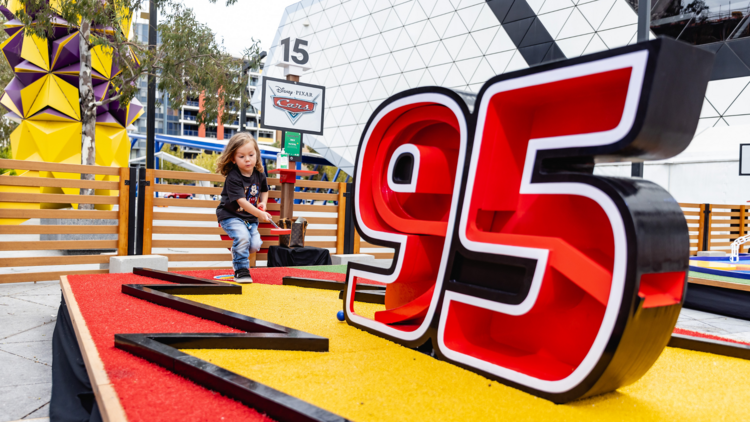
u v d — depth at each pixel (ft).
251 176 15.80
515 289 6.52
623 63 5.34
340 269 20.21
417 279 8.82
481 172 7.04
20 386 9.04
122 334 7.38
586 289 5.74
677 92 5.39
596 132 5.76
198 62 37.91
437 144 8.95
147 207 21.21
